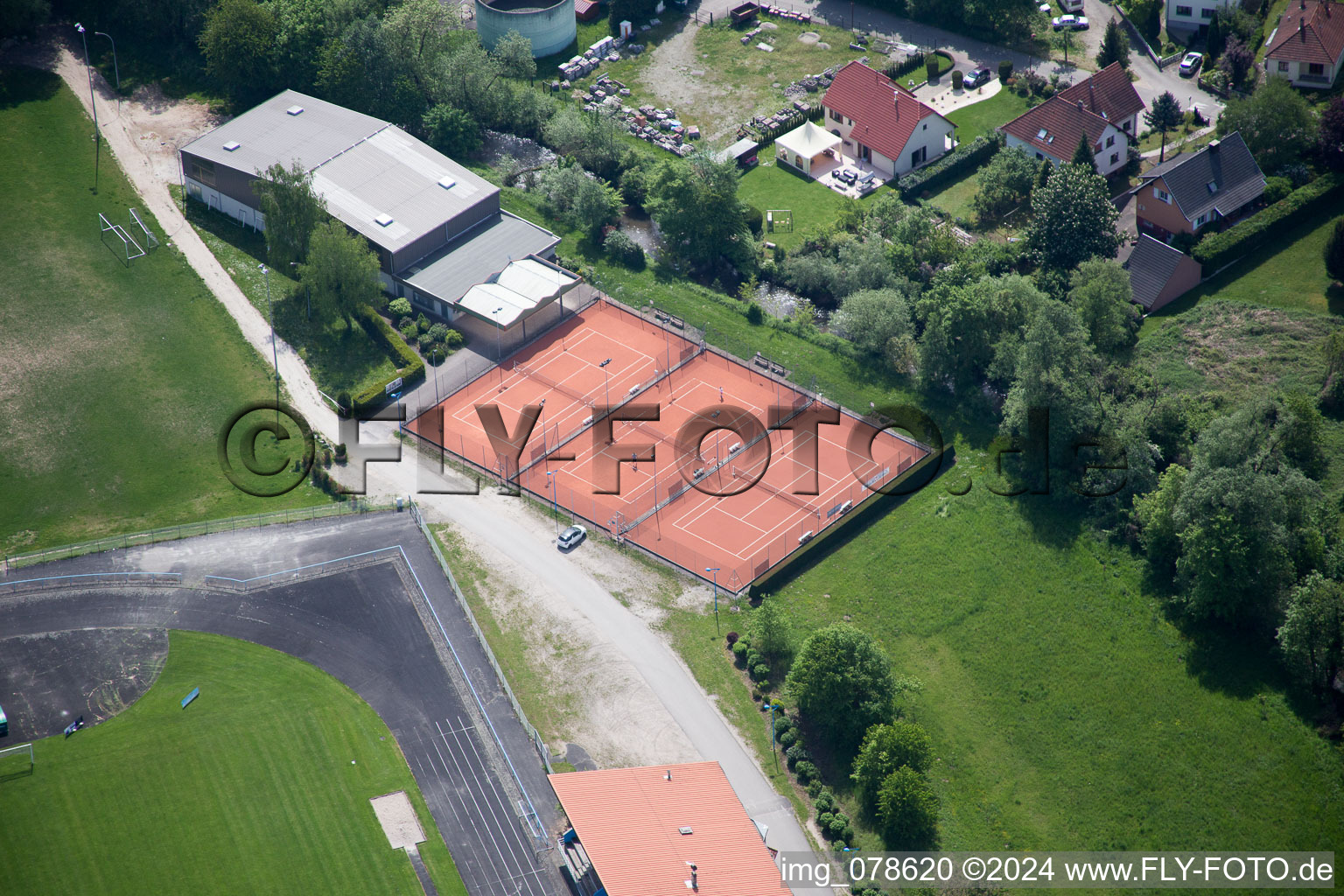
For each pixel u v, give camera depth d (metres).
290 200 161.25
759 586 134.50
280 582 134.38
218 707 122.12
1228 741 119.31
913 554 138.62
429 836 112.94
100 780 115.62
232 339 161.62
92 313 163.00
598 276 175.12
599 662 127.56
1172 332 162.00
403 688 124.75
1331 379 149.88
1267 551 124.44
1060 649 128.38
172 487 144.62
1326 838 112.38
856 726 118.56
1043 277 164.00
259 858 110.81
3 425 149.75
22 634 127.94
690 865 105.44
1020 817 115.31
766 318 168.50
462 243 172.50
